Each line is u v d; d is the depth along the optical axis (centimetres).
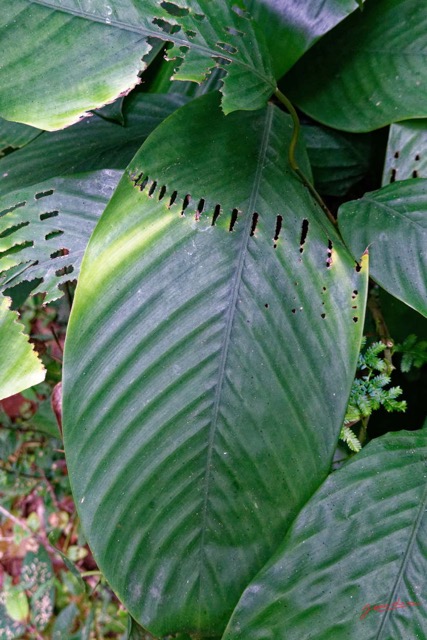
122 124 59
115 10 44
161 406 43
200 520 43
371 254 46
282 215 46
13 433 79
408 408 57
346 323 44
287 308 44
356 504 44
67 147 59
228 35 44
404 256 46
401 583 42
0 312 51
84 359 44
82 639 70
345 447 54
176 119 49
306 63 58
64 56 44
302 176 48
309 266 45
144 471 43
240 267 44
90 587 74
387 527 43
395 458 45
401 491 44
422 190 48
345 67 56
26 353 50
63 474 79
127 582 43
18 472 79
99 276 45
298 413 43
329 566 43
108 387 44
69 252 52
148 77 62
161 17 44
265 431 43
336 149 60
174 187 46
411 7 54
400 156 54
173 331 44
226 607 43
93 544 43
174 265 45
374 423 57
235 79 43
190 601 43
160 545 43
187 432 43
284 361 43
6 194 54
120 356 44
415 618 42
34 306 76
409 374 58
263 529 43
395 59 54
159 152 47
